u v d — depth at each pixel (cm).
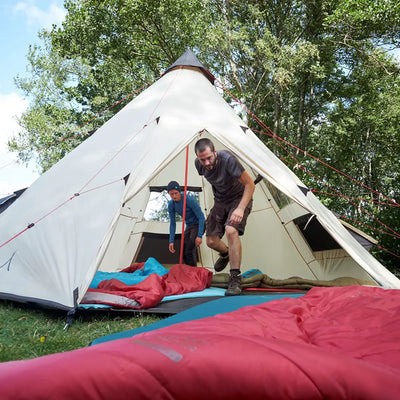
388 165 2486
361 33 1642
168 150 453
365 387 113
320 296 308
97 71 2069
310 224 584
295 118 2150
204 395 108
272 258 646
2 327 325
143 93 599
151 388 105
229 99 1755
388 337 196
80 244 389
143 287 397
